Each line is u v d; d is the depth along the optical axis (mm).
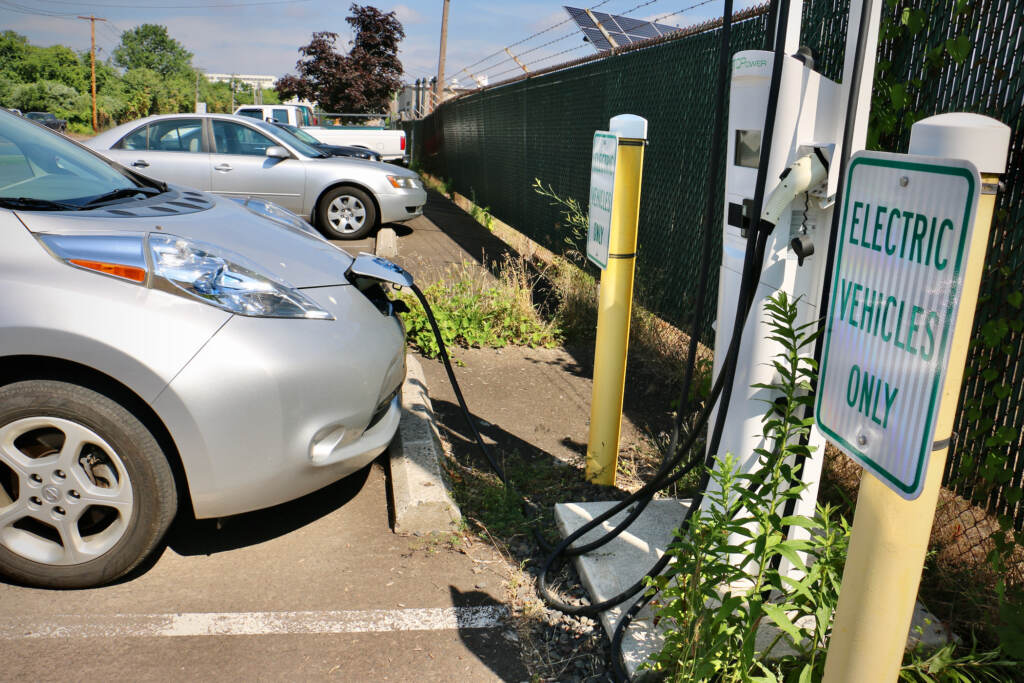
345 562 2957
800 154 2225
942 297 1139
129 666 2334
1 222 2613
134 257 2605
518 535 3225
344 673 2359
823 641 2119
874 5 2080
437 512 3186
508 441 4207
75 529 2639
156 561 2918
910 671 2164
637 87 6641
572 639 2594
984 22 2895
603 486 3621
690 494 3547
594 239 3482
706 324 5402
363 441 3031
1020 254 2809
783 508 2537
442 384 5031
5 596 2654
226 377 2555
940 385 1149
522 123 10680
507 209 11906
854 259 1364
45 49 85688
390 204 10094
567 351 5871
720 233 5227
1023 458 2842
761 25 4762
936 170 1146
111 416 2516
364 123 37500
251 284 2754
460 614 2686
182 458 2570
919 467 1200
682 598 2152
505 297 6195
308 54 38125
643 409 4715
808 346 2381
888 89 3385
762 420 2223
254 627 2555
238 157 9664
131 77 98000
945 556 2932
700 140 5504
